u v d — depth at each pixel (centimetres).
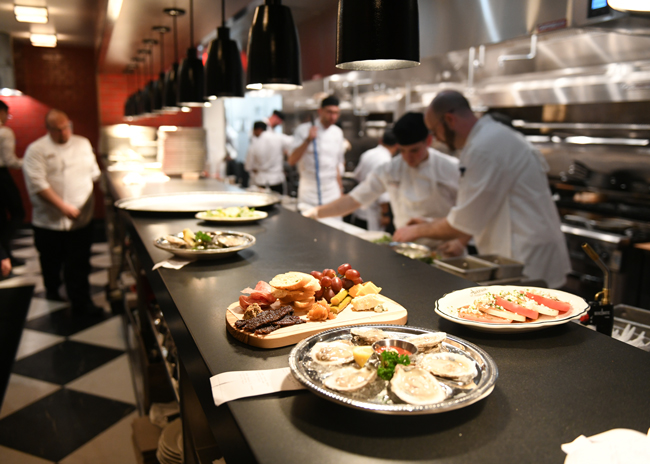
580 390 91
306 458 72
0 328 407
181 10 307
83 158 442
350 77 698
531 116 498
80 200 438
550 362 102
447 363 90
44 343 381
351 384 83
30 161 423
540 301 124
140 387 294
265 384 92
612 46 384
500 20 232
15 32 589
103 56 497
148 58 511
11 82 608
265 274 163
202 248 177
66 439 259
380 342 97
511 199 269
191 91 292
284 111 972
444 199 335
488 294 125
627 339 144
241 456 78
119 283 438
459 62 535
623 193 414
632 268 327
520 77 475
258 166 791
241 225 249
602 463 68
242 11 318
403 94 639
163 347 211
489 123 274
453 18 262
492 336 115
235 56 239
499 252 279
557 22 202
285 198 410
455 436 77
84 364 346
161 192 370
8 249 591
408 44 108
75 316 436
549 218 272
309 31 373
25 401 297
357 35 107
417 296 143
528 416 82
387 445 75
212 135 934
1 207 582
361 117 796
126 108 616
